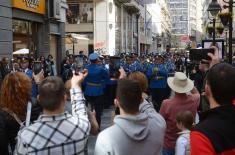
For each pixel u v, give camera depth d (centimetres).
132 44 6266
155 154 354
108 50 4469
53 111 342
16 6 2161
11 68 1623
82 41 3541
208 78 294
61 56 2944
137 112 349
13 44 2242
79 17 4481
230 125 275
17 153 340
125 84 349
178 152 515
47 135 336
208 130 272
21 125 406
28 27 2441
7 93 425
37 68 892
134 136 336
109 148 328
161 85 1596
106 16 4472
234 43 3103
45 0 2609
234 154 270
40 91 342
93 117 398
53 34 2811
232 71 290
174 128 628
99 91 1240
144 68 1900
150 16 8462
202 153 267
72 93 382
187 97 637
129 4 5459
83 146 347
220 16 1363
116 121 339
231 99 288
